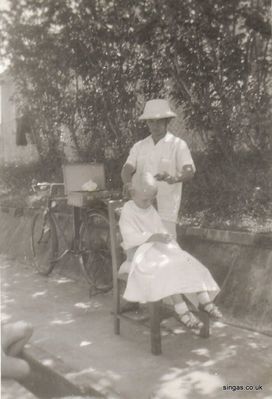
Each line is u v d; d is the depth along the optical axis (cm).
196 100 674
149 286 376
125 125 746
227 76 640
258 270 457
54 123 848
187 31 616
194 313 458
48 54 757
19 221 841
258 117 640
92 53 711
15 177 920
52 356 385
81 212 581
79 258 576
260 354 379
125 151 758
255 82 652
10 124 1102
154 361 376
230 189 592
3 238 856
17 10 723
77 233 593
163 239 408
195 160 682
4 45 767
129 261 422
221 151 672
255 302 443
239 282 467
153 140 468
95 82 745
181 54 639
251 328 430
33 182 891
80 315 493
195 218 591
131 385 338
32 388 379
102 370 364
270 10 616
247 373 349
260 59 654
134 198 422
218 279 488
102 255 570
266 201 579
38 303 538
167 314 430
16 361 346
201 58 633
